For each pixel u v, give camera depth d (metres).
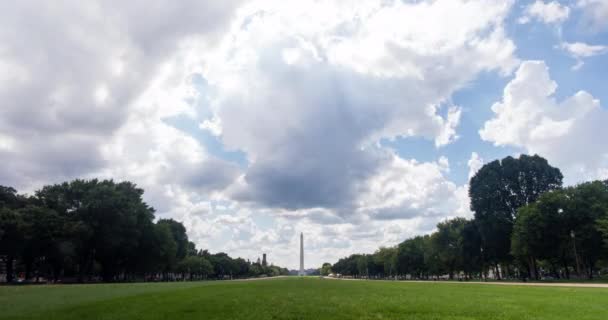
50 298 37.91
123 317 26.20
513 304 31.16
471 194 124.25
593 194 101.25
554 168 118.56
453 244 143.50
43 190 116.06
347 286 65.88
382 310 27.80
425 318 24.39
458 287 61.78
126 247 119.94
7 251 102.12
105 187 115.25
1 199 115.75
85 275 144.75
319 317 25.11
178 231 179.25
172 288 53.56
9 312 28.58
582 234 96.25
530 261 114.75
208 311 28.02
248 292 44.34
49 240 103.50
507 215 117.31
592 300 34.19
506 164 120.38
